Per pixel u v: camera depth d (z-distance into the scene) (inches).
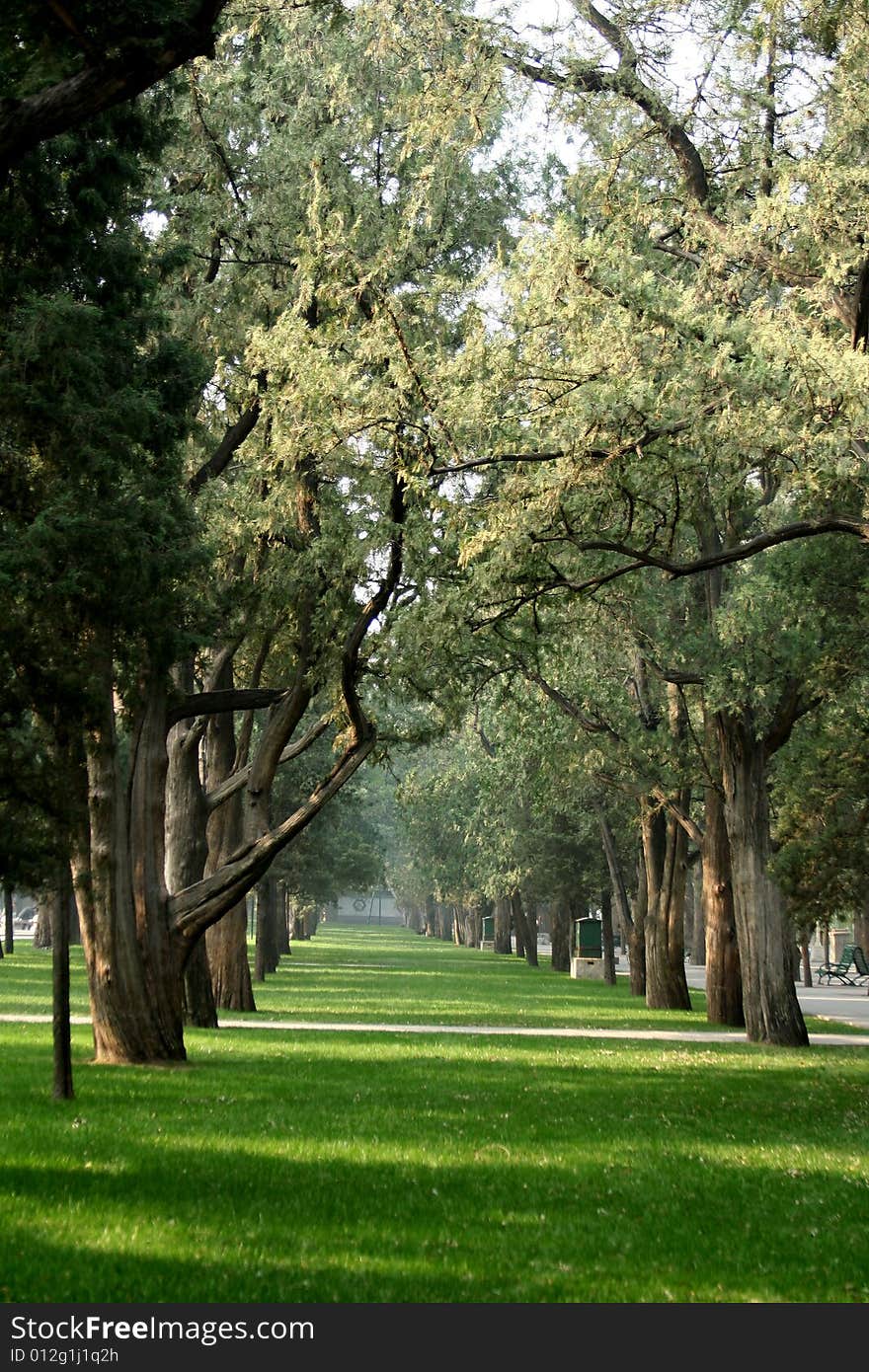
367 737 946.7
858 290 702.5
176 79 740.0
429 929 5669.3
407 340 792.9
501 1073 844.0
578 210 845.8
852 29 671.1
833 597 932.6
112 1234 371.9
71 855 612.1
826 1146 572.1
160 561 661.3
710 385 653.9
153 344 816.3
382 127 965.8
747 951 1140.5
